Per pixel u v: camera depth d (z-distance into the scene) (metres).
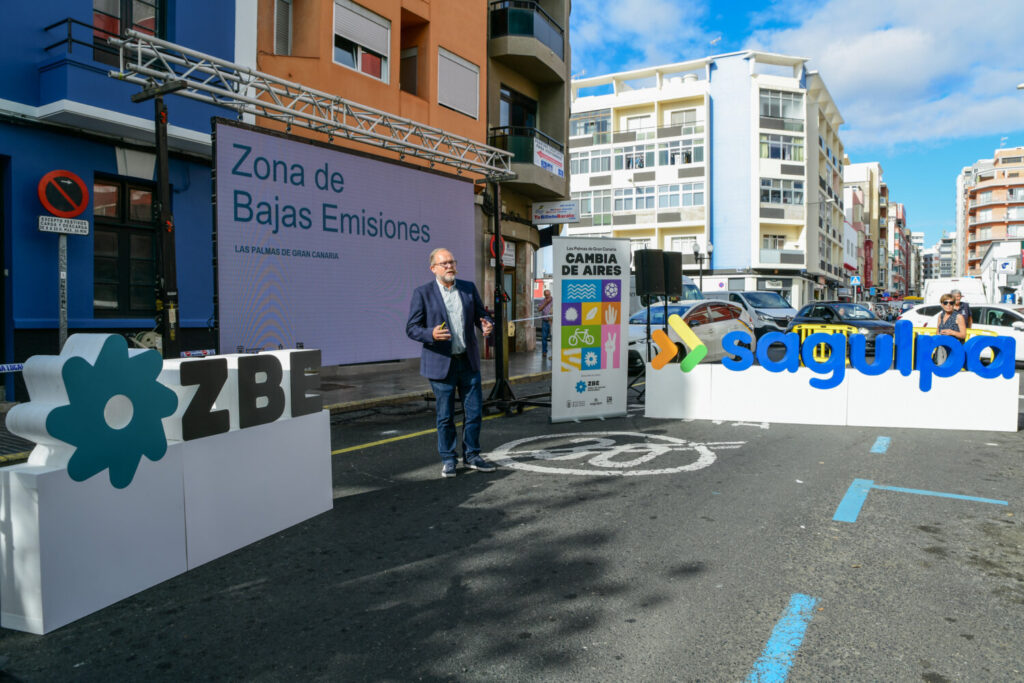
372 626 3.02
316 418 4.71
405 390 11.31
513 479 5.62
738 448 6.78
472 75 17.53
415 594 3.36
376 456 6.68
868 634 2.88
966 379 7.81
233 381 4.05
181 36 11.02
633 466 6.02
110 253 10.44
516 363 16.80
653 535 4.16
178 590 3.43
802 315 19.69
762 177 50.50
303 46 13.18
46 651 2.81
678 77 54.34
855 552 3.84
